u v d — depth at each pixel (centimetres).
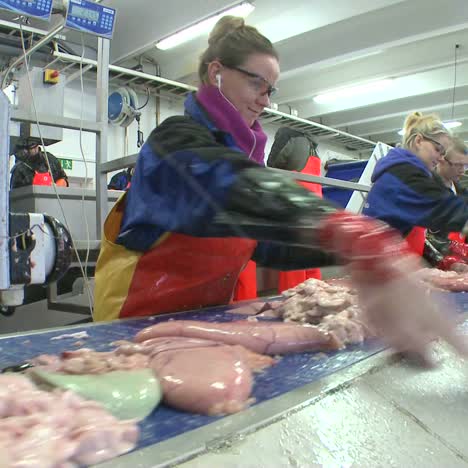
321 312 102
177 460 45
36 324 219
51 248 134
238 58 124
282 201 67
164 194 106
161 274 129
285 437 53
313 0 491
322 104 782
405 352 77
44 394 54
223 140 127
